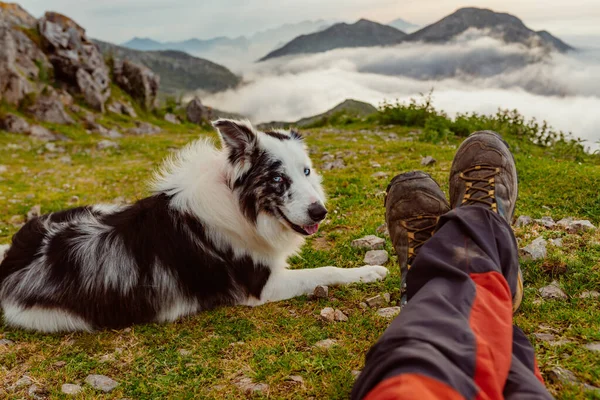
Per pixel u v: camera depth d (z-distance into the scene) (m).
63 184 2.86
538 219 1.25
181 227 1.02
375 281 1.05
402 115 4.62
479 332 0.46
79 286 0.97
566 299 0.85
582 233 1.12
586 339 0.71
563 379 0.62
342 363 0.73
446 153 2.39
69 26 13.06
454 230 0.59
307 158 1.12
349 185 1.92
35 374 0.80
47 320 0.98
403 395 0.35
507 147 0.98
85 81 11.96
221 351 0.83
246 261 1.04
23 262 1.03
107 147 4.50
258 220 1.03
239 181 1.02
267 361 0.77
